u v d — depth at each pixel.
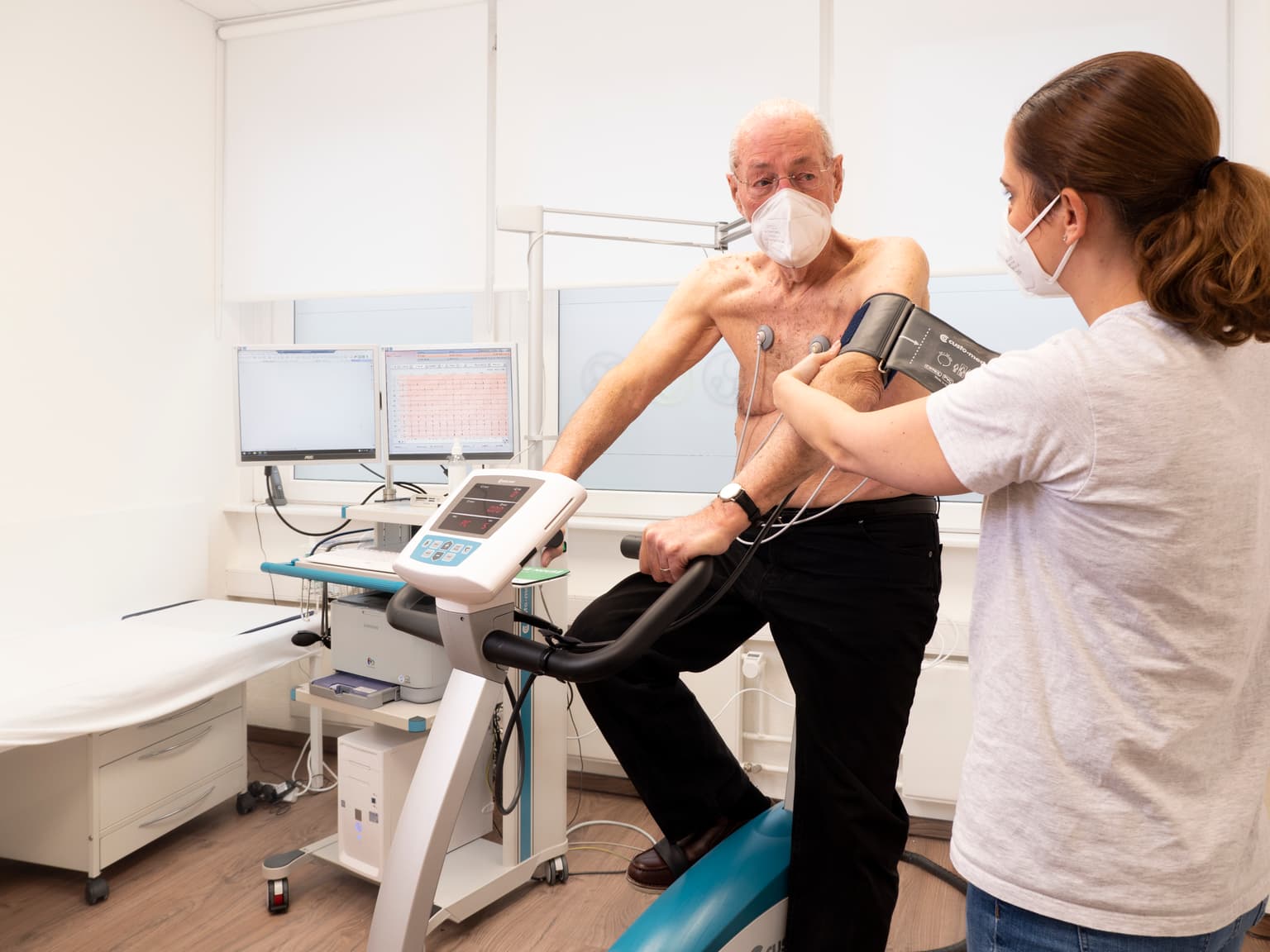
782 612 1.50
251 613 3.02
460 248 3.16
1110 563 0.77
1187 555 0.75
